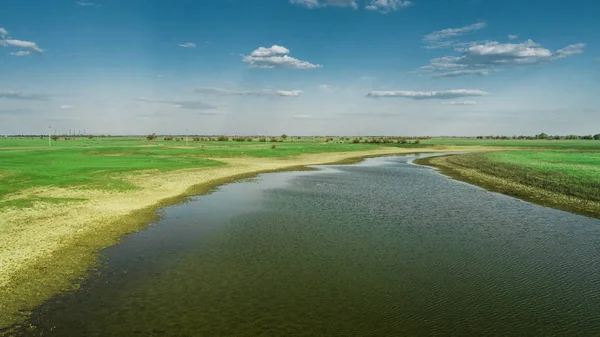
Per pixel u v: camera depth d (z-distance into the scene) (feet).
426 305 46.34
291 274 55.98
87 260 60.29
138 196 116.57
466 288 51.44
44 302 45.65
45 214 86.02
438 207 106.22
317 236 75.97
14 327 39.73
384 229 81.66
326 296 48.65
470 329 40.78
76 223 80.64
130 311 43.93
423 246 69.82
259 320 42.29
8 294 47.19
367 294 49.34
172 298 47.57
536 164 233.14
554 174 174.60
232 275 55.36
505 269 58.49
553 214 97.40
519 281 53.93
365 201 114.93
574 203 111.24
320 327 40.91
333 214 96.37
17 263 56.90
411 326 41.29
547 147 560.20
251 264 59.98
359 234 77.61
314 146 429.38
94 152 267.80
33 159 197.77
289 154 315.37
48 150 272.51
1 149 286.05
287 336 39.01
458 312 44.68
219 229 80.79
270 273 56.29
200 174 176.76
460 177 182.39
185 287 51.01
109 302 46.11
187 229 80.53
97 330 39.58
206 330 39.96
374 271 57.36
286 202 112.37
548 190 135.85
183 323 41.37
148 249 66.74
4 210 86.53
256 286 51.57
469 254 65.36
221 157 272.51
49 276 53.26
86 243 68.54
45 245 65.57
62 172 148.25
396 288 51.21
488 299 48.11
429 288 51.34
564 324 41.96
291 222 87.45
